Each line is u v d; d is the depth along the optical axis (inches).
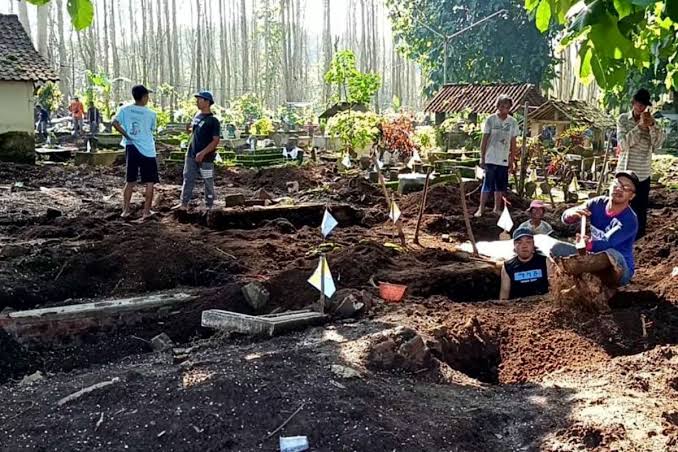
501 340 240.1
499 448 167.2
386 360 209.5
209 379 185.0
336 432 163.5
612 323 241.9
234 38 2568.9
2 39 827.4
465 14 1624.0
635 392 192.9
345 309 256.8
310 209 429.1
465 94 1178.0
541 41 1566.2
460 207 484.7
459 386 204.2
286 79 2180.1
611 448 160.7
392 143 723.4
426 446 161.9
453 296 297.1
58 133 1149.7
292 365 199.0
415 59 1760.6
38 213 452.4
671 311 250.1
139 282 303.7
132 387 184.4
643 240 378.0
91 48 1878.7
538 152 645.3
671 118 1123.3
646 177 368.8
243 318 244.8
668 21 210.2
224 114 1446.9
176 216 412.8
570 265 252.4
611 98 960.9
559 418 177.2
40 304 283.3
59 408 178.2
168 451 158.6
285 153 778.2
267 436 162.4
